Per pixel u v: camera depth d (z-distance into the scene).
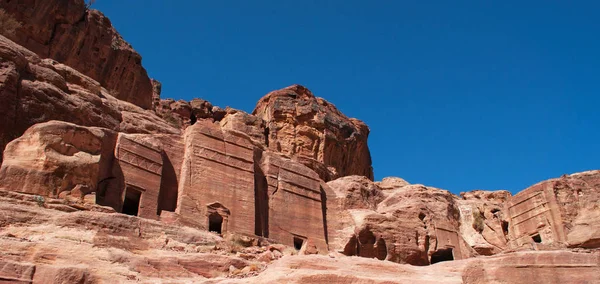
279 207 37.41
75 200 26.47
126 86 47.25
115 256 21.61
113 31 47.69
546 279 21.55
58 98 32.62
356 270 20.77
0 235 21.28
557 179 44.09
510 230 46.00
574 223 41.62
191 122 56.88
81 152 28.41
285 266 20.20
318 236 37.94
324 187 41.47
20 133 29.80
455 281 20.27
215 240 28.20
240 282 19.03
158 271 21.84
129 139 32.50
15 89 30.31
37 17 40.97
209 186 34.03
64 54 42.47
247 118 56.78
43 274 19.03
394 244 37.59
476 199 55.19
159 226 26.36
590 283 21.53
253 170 36.81
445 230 40.69
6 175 25.55
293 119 58.91
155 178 32.81
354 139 62.28
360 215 38.94
